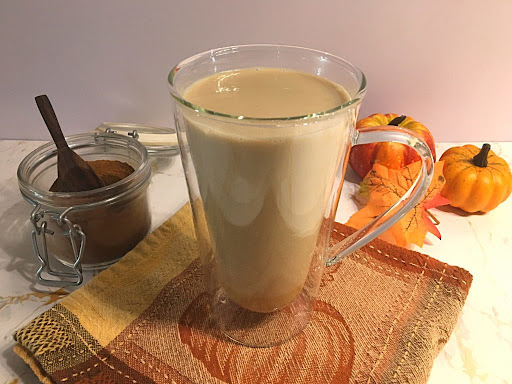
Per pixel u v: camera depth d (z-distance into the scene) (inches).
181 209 12.7
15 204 14.2
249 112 7.4
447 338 9.5
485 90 16.9
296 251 8.7
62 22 15.4
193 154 7.9
